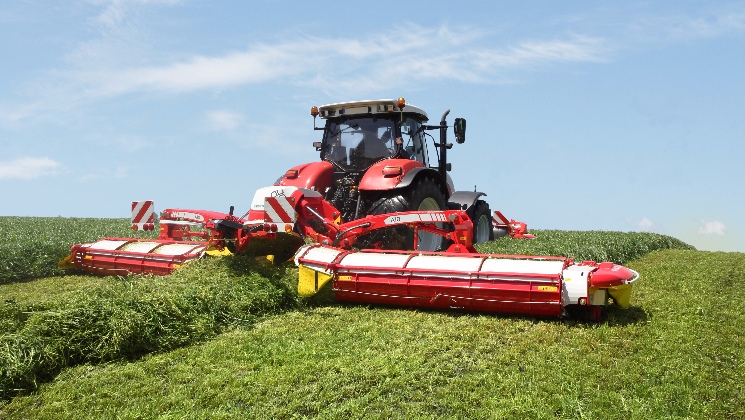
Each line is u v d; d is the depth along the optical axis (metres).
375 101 9.84
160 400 4.14
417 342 5.28
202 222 8.76
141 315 5.34
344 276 6.70
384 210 9.06
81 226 16.19
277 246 8.13
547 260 6.31
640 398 4.00
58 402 4.19
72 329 5.00
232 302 6.24
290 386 4.32
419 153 10.95
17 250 9.60
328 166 9.75
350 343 5.31
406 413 3.81
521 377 4.38
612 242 12.05
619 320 5.90
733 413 3.82
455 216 7.17
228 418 3.83
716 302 6.86
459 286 6.19
